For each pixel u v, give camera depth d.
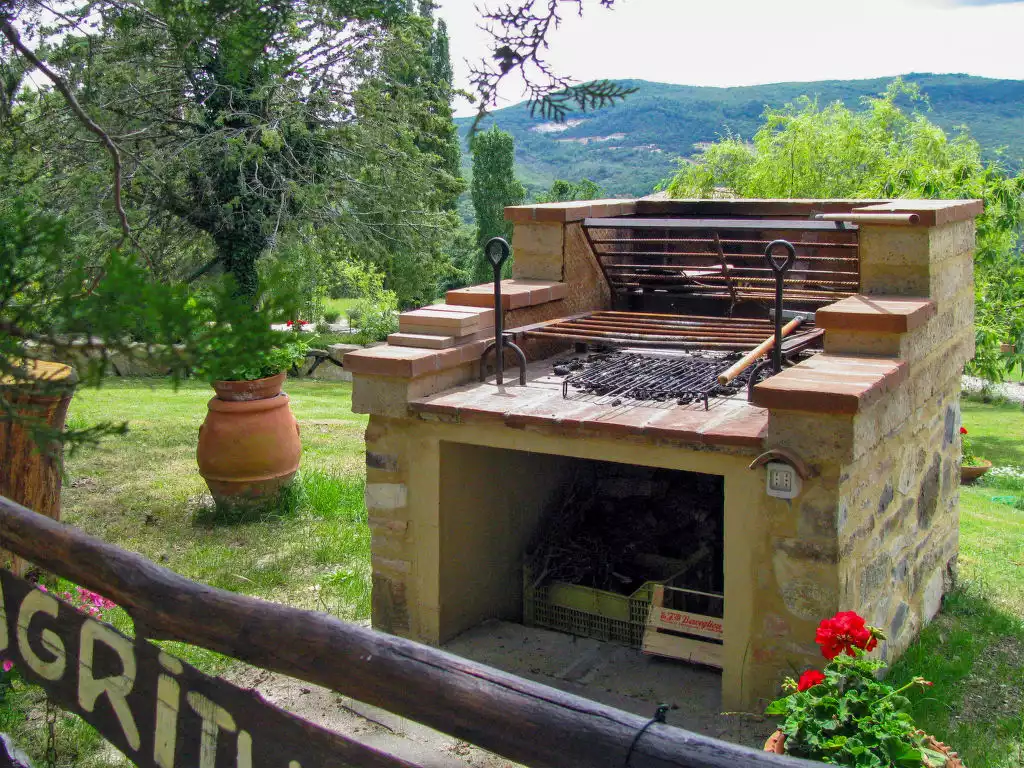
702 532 6.92
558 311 7.13
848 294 7.20
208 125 18.27
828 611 4.70
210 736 2.81
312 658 2.61
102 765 4.46
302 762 2.63
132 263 2.29
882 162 19.98
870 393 4.54
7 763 3.60
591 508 7.20
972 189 15.66
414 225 21.06
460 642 5.95
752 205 7.69
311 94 18.53
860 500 4.96
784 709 3.86
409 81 19.81
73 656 3.15
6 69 5.17
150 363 2.29
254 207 18.44
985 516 10.08
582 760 2.22
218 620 2.79
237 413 8.20
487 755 4.66
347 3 4.01
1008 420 20.36
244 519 8.30
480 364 6.14
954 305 6.41
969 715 5.18
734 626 4.95
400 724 4.94
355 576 6.98
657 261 8.16
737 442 4.75
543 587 6.39
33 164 10.83
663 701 5.26
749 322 6.91
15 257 2.60
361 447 11.27
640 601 6.01
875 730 3.64
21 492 5.89
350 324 22.91
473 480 6.03
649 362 6.50
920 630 6.20
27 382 2.50
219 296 2.34
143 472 9.92
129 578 2.97
